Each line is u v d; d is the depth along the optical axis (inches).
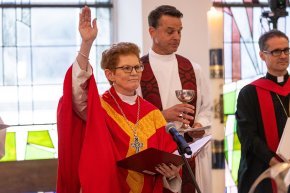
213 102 96.7
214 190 95.4
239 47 273.0
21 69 253.6
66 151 139.1
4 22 254.2
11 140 243.4
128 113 147.2
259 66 273.0
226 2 273.6
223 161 95.9
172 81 186.1
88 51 138.5
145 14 242.4
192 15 249.1
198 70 190.5
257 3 275.9
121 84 146.5
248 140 167.9
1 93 250.4
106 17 263.7
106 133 139.3
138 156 132.2
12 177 219.5
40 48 256.1
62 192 140.9
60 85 255.8
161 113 155.3
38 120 250.1
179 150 122.3
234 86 269.9
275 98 174.4
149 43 242.2
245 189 170.9
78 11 260.7
